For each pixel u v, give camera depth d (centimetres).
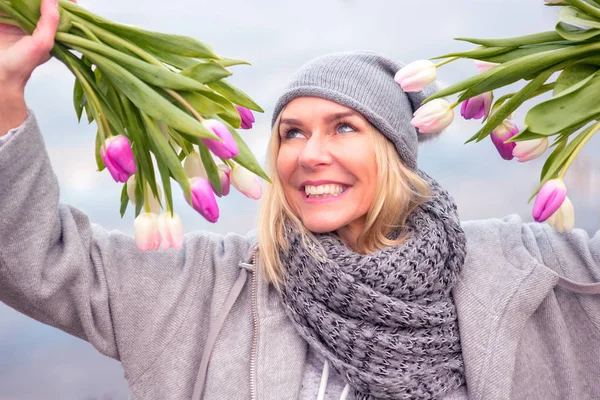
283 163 167
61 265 148
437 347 163
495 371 159
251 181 123
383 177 167
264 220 171
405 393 159
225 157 111
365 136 165
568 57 112
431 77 119
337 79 165
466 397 165
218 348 163
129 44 115
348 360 162
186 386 162
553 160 116
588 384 164
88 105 130
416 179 172
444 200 177
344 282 162
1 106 128
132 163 114
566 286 164
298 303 167
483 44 117
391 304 160
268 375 160
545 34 115
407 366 160
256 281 169
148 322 161
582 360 165
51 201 144
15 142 133
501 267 170
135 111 115
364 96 166
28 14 117
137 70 111
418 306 162
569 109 107
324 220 164
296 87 164
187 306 165
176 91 112
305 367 168
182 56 119
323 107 163
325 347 164
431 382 161
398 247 166
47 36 114
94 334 156
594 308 165
